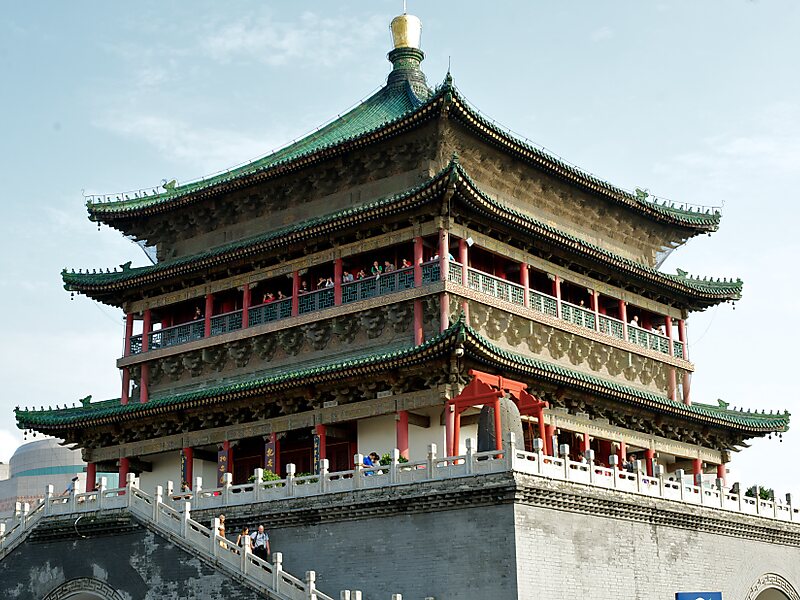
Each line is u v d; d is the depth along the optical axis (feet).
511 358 181.68
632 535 159.74
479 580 141.18
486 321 196.54
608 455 219.61
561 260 215.31
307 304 209.26
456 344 171.63
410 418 189.37
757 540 187.73
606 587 152.05
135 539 158.61
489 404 160.04
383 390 190.29
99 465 236.22
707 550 174.81
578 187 224.12
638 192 244.01
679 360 240.12
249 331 214.90
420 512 148.66
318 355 206.90
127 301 240.32
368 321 198.70
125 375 235.40
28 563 170.91
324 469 159.74
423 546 147.23
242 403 206.69
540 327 206.59
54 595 166.61
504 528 140.67
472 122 197.98
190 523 153.58
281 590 140.26
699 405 242.17
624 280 228.84
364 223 199.82
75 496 169.99
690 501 173.17
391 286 196.85
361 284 201.67
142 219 241.35
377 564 150.82
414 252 195.52
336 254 207.31
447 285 187.93
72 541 166.61
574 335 213.05
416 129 202.08
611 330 224.12
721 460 243.81
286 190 222.89
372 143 206.90
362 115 238.89
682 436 232.73
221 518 153.58
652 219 242.78
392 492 150.71
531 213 220.84
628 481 161.38
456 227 195.21
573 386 198.90
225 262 219.61
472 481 143.84
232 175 238.27
